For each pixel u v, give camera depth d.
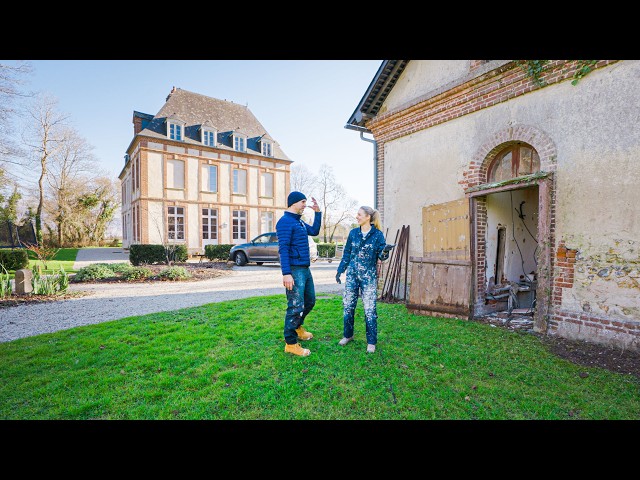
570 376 3.28
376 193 7.95
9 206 29.91
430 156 6.57
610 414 2.63
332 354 3.75
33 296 7.78
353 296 4.01
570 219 4.41
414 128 6.87
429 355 3.78
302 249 3.80
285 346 3.93
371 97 7.74
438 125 6.41
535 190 6.96
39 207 31.05
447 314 5.58
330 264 19.39
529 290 6.40
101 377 3.20
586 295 4.24
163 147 22.56
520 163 5.33
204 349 3.90
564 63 4.43
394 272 7.17
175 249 16.75
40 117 30.05
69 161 37.06
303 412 2.62
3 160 19.75
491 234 5.96
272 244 16.14
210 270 14.04
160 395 2.87
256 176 27.00
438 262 5.82
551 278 4.61
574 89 4.39
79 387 3.02
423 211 6.50
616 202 3.99
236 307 6.16
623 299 3.93
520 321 5.31
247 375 3.21
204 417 2.55
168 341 4.22
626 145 3.92
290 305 3.71
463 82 5.72
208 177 24.59
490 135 5.47
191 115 25.14
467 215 5.64
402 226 7.18
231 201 25.56
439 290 5.73
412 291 6.04
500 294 6.02
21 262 13.03
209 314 5.67
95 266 11.09
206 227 24.39
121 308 6.53
